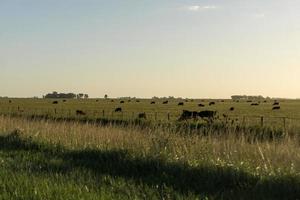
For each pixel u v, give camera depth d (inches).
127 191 425.1
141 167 561.0
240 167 514.6
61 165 574.6
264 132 986.1
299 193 422.3
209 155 593.3
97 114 2444.6
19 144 815.7
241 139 703.7
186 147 637.3
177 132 784.9
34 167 554.9
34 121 1223.5
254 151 601.6
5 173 504.7
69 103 4857.3
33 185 436.5
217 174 492.4
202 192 436.5
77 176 498.9
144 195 409.7
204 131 895.1
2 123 1152.2
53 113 2399.1
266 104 4694.9
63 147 751.1
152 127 918.4
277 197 415.5
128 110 3169.3
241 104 4722.0
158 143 663.1
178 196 407.5
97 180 477.1
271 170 497.7
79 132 886.4
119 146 695.1
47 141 812.6
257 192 428.8
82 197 390.9
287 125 1382.9
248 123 1432.1
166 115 2315.5
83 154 671.8
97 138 808.9
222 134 792.3
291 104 4704.7
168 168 537.6
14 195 397.1
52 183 449.4
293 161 532.1
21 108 3319.4
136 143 705.0
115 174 527.5
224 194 426.6
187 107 3843.5
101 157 635.5
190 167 530.0
